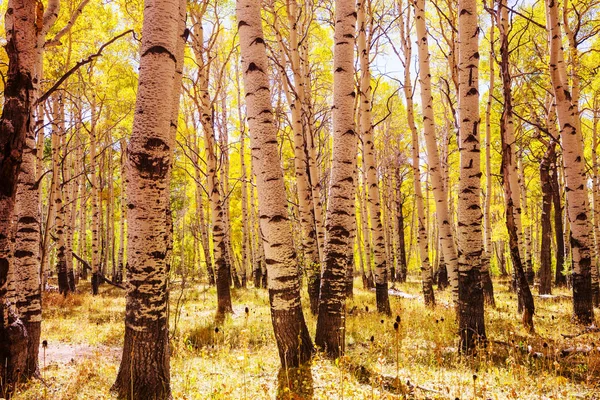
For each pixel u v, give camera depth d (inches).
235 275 828.6
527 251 745.6
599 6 556.1
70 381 193.9
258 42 206.5
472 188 253.1
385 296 401.4
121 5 445.1
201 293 658.8
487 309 423.5
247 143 968.9
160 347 158.4
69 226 716.7
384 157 953.5
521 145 716.7
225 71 812.0
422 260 475.5
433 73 793.6
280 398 162.1
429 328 309.7
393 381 178.7
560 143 364.8
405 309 422.0
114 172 1142.3
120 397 153.6
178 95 251.0
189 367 216.8
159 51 157.9
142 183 156.7
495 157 773.9
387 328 303.9
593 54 547.2
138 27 421.1
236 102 877.2
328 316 225.9
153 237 157.6
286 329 203.3
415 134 504.1
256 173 206.7
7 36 167.0
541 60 532.4
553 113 559.8
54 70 516.4
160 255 159.9
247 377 196.4
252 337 298.2
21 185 208.7
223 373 204.5
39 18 174.2
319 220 448.8
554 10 358.0
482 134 745.0
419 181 495.5
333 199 235.0
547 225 600.1
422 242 478.3
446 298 602.5
